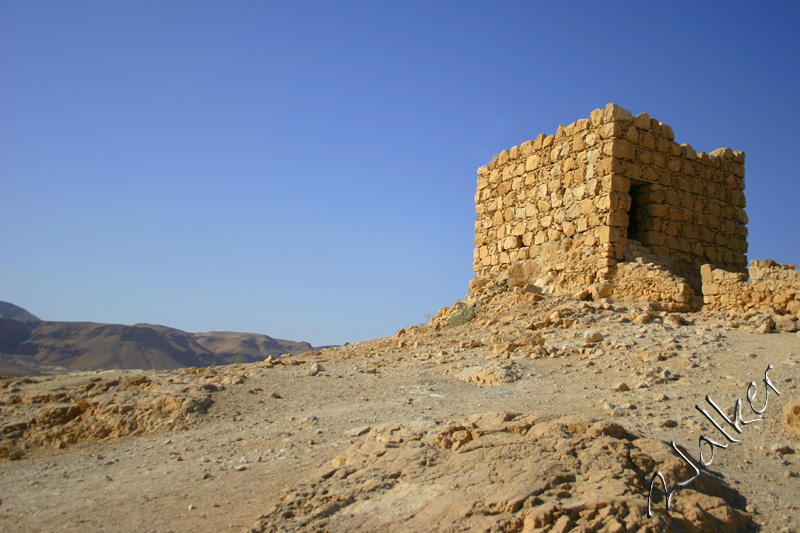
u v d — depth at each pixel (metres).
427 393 10.89
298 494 6.16
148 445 9.17
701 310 15.51
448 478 6.08
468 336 16.42
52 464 8.84
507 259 22.02
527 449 6.41
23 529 6.23
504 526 5.07
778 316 13.26
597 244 18.38
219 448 8.63
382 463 6.70
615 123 18.44
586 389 10.26
